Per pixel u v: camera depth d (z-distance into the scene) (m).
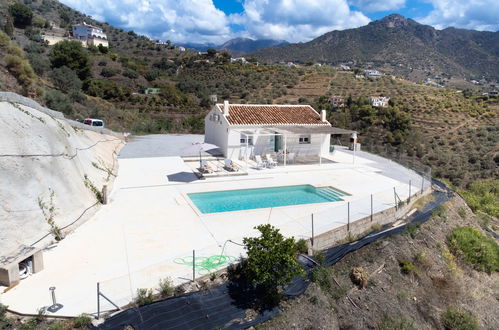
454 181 41.00
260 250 9.06
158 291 8.46
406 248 13.22
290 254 9.12
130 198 16.09
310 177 21.08
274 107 27.70
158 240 11.55
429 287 12.27
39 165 11.93
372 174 22.22
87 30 114.19
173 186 18.34
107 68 74.56
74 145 16.97
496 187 35.09
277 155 25.38
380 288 11.16
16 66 30.97
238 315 8.30
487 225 21.67
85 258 10.13
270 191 18.52
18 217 10.12
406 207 16.56
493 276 14.89
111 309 7.74
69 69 57.03
